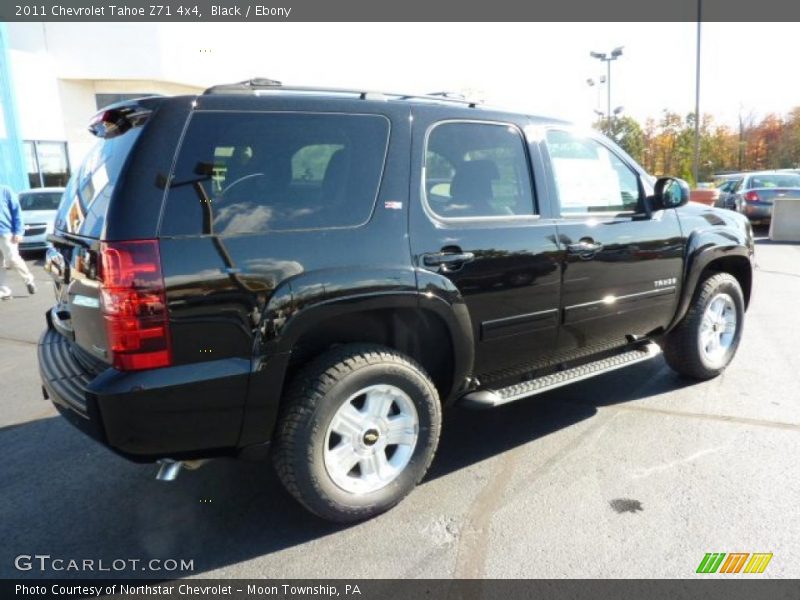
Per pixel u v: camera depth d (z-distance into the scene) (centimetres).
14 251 862
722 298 466
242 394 256
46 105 1914
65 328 300
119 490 334
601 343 392
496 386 350
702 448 363
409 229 296
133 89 2016
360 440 290
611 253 375
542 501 312
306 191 277
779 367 503
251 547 281
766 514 295
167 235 240
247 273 252
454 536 285
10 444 392
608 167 395
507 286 328
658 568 259
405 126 305
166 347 239
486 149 336
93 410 237
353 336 303
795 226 1298
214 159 255
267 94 273
